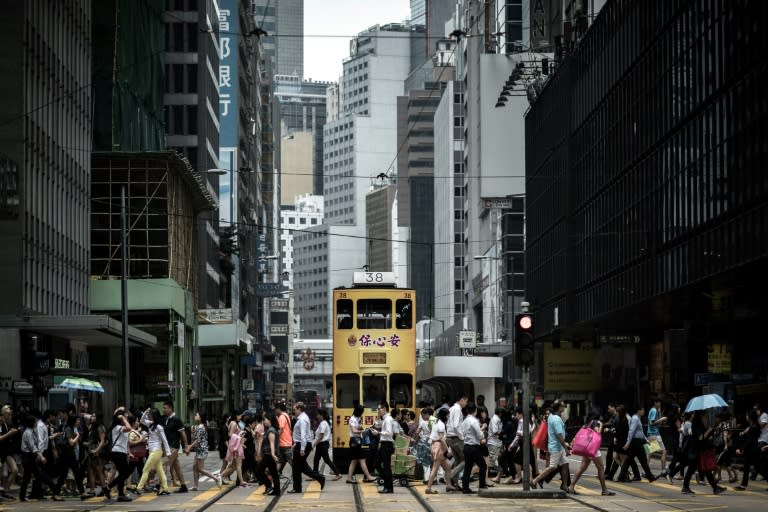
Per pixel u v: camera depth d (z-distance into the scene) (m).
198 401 76.25
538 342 82.88
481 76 97.56
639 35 55.84
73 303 56.69
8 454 26.95
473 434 26.92
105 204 69.56
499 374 74.94
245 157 124.12
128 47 73.00
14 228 46.88
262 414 30.38
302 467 28.56
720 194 43.62
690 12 47.47
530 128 88.75
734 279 44.06
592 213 66.75
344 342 38.34
